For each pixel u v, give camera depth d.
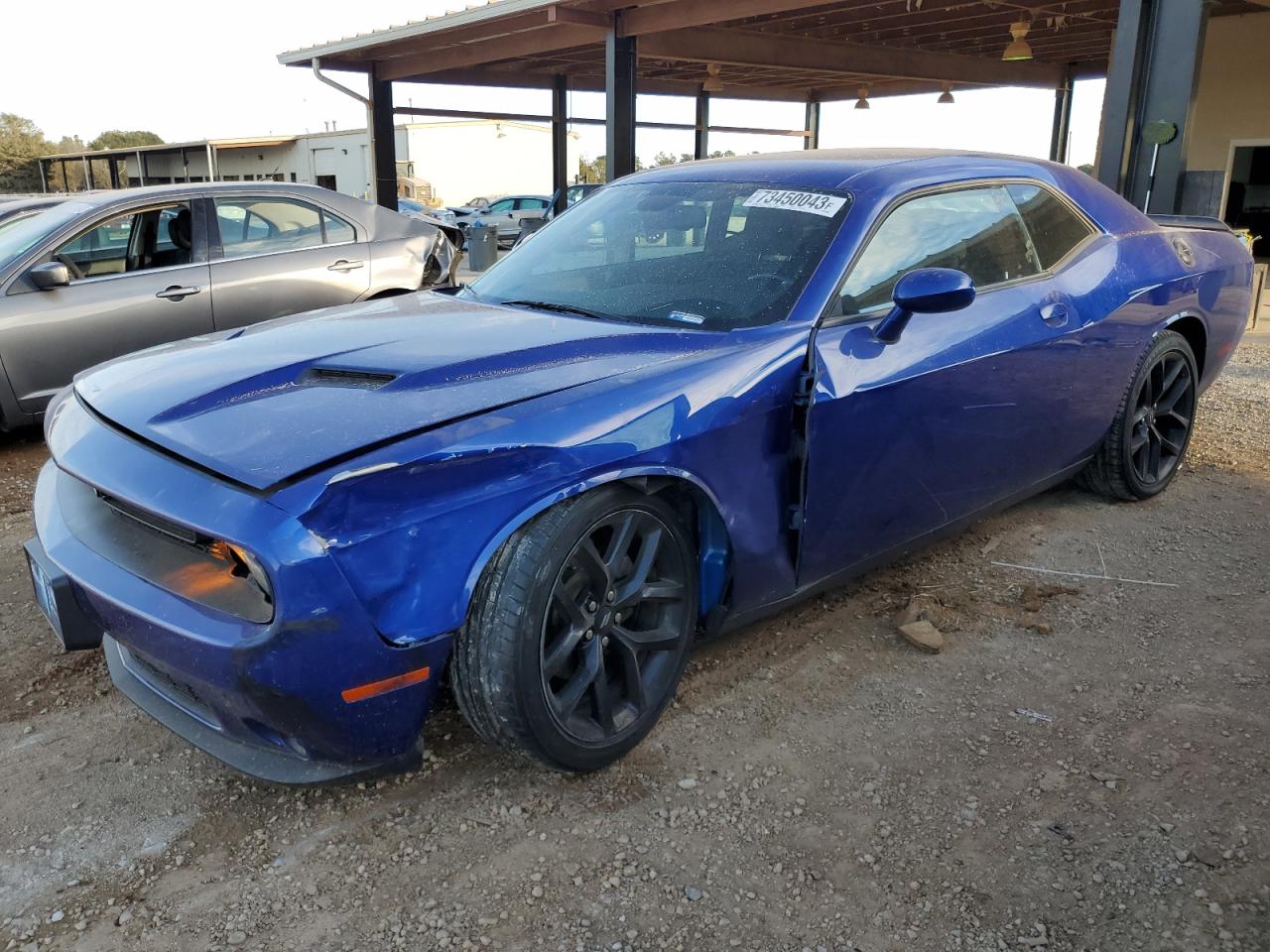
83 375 2.96
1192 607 3.53
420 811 2.44
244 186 6.65
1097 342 3.85
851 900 2.13
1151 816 2.39
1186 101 7.48
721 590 2.77
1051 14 14.15
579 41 13.71
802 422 2.76
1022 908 2.10
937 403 3.15
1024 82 20.75
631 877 2.21
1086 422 3.99
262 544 1.98
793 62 16.78
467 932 2.05
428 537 2.11
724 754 2.66
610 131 13.08
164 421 2.36
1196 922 2.05
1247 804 2.43
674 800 2.47
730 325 2.87
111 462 2.32
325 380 2.49
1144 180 7.78
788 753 2.67
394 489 2.07
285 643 2.00
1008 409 3.47
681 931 2.05
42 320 5.77
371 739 2.18
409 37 14.67
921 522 3.34
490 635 2.23
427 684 2.19
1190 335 4.64
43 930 2.06
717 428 2.57
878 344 2.96
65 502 2.68
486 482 2.17
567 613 2.36
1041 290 3.61
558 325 2.91
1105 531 4.25
